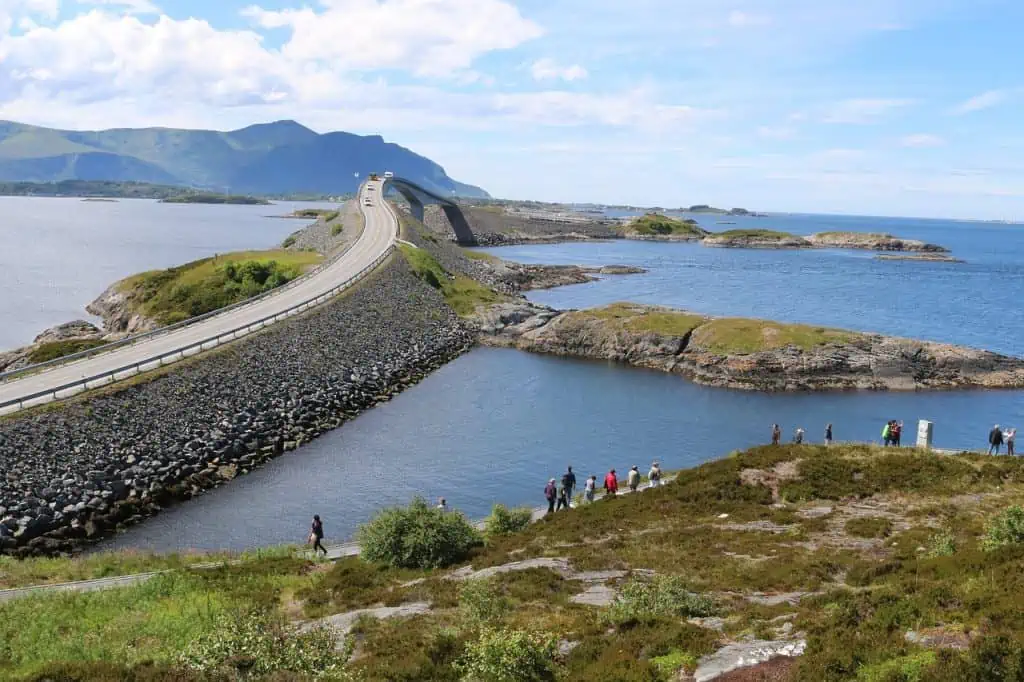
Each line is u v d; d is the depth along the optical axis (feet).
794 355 278.87
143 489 149.89
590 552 89.61
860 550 82.17
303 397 212.02
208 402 185.88
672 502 112.47
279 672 56.13
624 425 220.64
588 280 573.74
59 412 156.46
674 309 352.90
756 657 51.26
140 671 56.39
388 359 273.33
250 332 242.17
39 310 398.42
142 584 88.48
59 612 77.66
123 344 225.97
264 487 163.32
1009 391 269.03
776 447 128.57
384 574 90.38
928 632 48.93
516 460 187.32
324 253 471.62
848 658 46.85
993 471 111.65
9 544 122.11
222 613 74.43
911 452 121.49
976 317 425.28
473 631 63.77
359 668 57.93
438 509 103.50
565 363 307.78
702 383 276.62
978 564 59.82
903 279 629.51
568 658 57.67
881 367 276.21
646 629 59.67
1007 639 43.96
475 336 352.69
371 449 191.72
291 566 99.71
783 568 75.77
